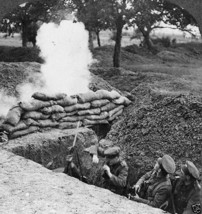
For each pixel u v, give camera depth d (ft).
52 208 12.62
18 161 16.93
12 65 40.47
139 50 102.68
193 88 45.01
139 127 25.73
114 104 30.89
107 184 16.46
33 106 24.49
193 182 14.30
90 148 17.83
